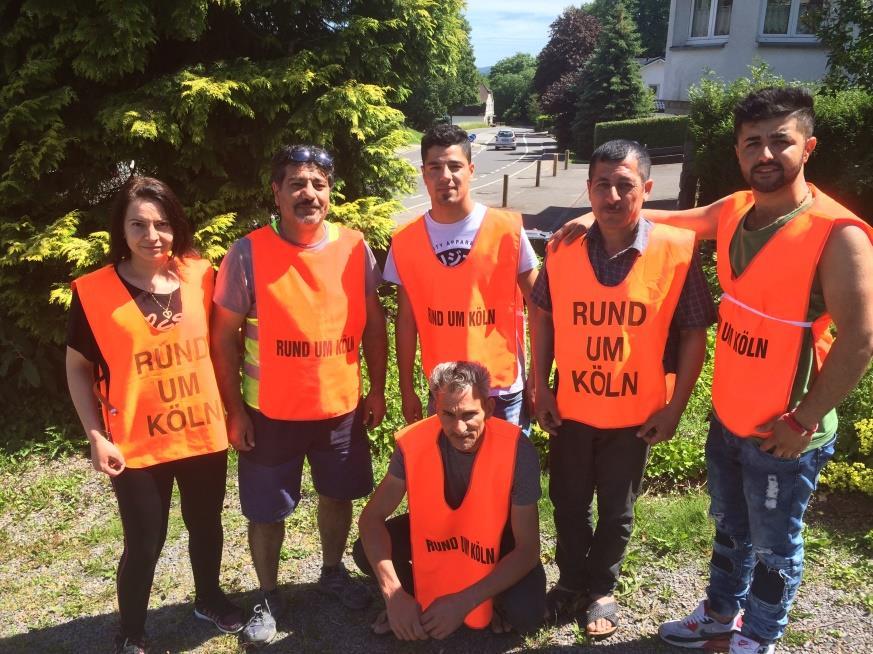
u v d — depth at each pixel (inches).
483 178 1100.5
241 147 224.2
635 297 107.7
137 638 117.8
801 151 89.2
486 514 112.6
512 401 124.6
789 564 101.7
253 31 226.7
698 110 375.9
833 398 88.7
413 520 116.7
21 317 204.7
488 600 115.0
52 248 191.5
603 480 116.9
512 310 122.7
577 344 112.0
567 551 123.7
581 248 111.3
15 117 187.2
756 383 96.7
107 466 105.8
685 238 108.3
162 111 200.8
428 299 122.3
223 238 217.2
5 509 168.6
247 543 152.6
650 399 111.6
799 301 91.3
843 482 156.1
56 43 189.8
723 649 117.7
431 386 108.7
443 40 252.4
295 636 124.7
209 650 121.3
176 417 110.4
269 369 116.5
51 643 124.0
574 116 1784.0
